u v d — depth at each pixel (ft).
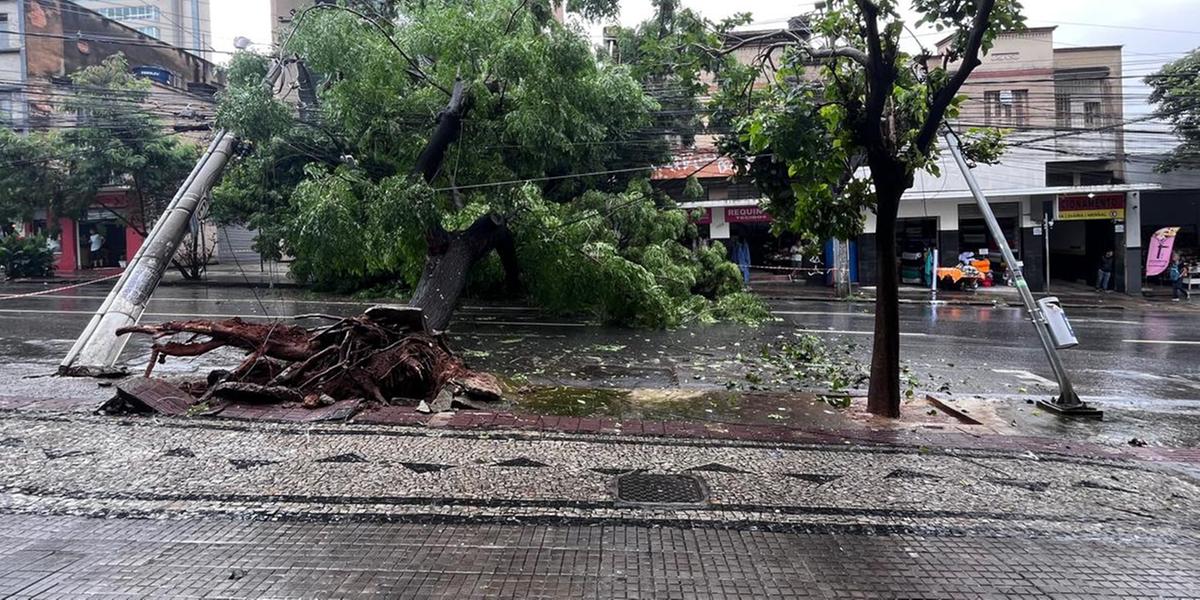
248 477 16.49
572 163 50.62
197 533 13.34
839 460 19.49
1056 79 71.97
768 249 90.27
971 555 13.32
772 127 22.20
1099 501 16.75
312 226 33.60
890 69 22.70
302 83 54.24
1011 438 22.77
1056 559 13.25
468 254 37.40
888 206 25.11
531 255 42.42
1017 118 79.92
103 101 76.74
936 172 25.77
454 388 24.91
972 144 28.35
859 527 14.53
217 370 25.84
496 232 38.96
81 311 52.49
